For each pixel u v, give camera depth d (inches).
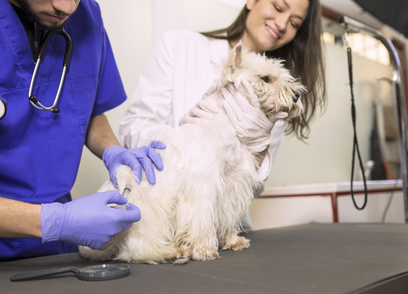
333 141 160.7
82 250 49.7
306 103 78.1
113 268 36.5
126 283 33.2
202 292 29.2
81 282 34.3
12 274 40.5
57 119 54.4
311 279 31.7
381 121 171.8
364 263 37.8
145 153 51.0
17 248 51.5
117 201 44.3
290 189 104.8
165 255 45.8
